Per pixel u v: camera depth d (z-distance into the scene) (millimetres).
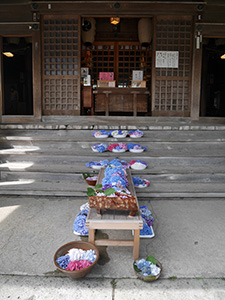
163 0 5391
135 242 2195
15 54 10461
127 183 2779
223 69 10969
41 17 5617
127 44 8688
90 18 6891
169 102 5863
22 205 3383
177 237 2615
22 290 1855
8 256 2252
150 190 3695
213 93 11289
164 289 1872
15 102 11133
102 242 2225
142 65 8672
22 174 4148
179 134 4820
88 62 8398
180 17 5555
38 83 5727
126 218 2146
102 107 6582
